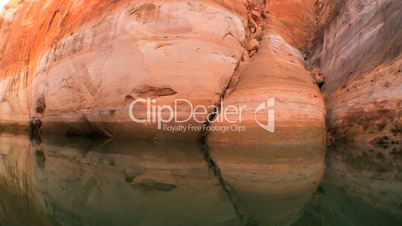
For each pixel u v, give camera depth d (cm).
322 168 612
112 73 992
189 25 955
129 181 582
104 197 496
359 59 869
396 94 721
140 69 935
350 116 799
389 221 355
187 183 554
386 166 604
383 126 729
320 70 1023
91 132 1123
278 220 385
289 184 529
